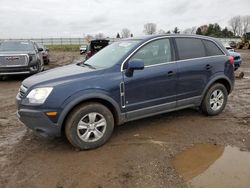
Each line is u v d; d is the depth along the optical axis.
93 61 4.88
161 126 4.92
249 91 7.98
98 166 3.53
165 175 3.28
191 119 5.28
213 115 5.45
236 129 4.74
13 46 11.82
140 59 4.26
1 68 10.59
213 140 4.29
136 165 3.53
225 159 3.66
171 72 4.64
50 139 4.45
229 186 3.03
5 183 3.19
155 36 4.69
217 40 5.55
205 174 3.29
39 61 11.87
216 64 5.26
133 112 4.36
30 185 3.14
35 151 4.03
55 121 3.75
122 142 4.26
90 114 3.97
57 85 3.78
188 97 4.98
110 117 4.13
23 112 3.85
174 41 4.86
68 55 32.53
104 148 4.06
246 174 3.27
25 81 4.22
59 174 3.36
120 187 3.06
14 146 4.21
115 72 4.16
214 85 5.32
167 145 4.12
